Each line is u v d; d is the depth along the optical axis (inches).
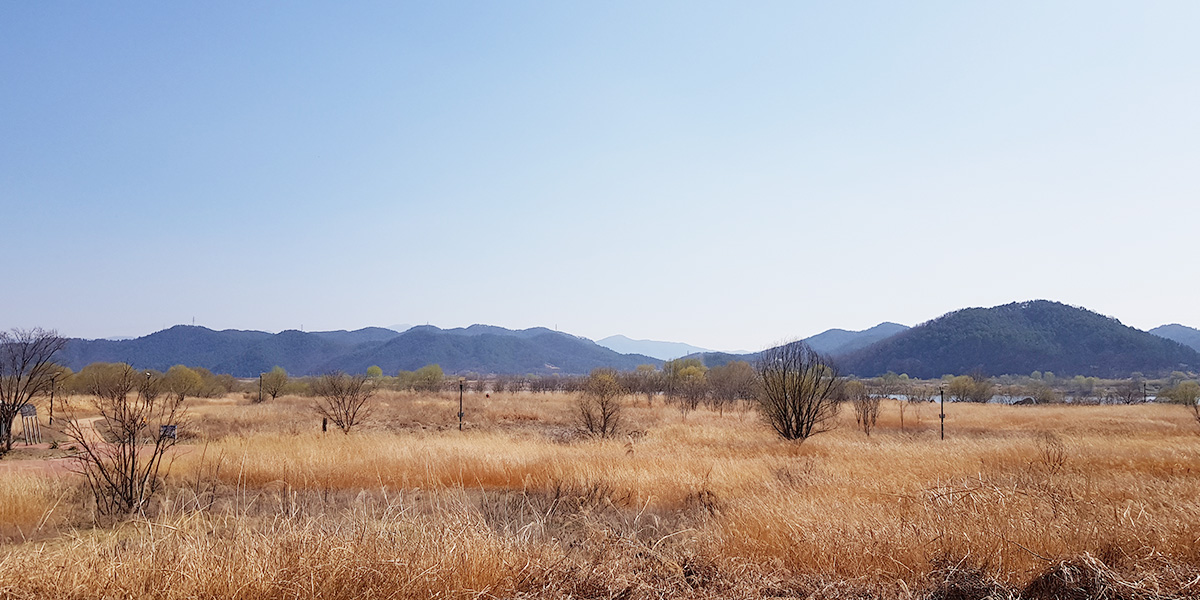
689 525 352.2
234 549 194.5
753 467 526.9
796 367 913.5
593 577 199.6
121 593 174.4
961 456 556.4
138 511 345.1
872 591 206.5
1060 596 190.2
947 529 249.4
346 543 200.7
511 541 225.9
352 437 741.3
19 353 792.3
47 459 612.7
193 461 536.1
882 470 500.7
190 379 2107.5
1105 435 922.7
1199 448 599.5
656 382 2751.0
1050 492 314.5
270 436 742.5
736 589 204.1
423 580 182.4
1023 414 1541.6
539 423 1365.7
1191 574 193.5
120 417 439.5
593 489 443.5
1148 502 308.3
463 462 545.6
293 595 173.0
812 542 247.1
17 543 294.2
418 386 2938.0
